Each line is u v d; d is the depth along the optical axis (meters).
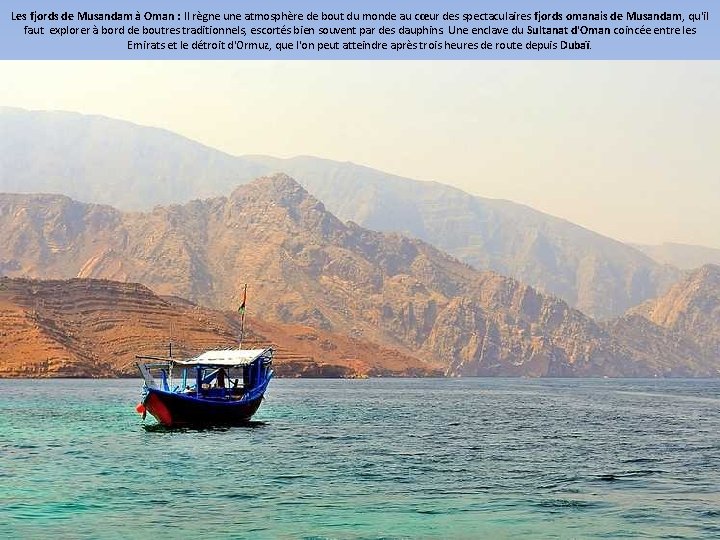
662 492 49.59
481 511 43.91
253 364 89.00
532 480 53.88
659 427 98.56
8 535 38.22
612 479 54.53
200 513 42.75
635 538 38.50
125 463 59.41
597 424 103.00
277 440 75.81
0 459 61.22
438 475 55.56
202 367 85.50
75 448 68.00
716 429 95.94
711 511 44.12
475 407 143.25
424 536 38.69
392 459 63.47
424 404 151.38
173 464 59.09
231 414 84.25
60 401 137.00
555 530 39.97
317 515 42.66
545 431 91.31
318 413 117.69
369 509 44.12
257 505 44.84
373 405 143.38
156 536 38.22
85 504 44.69
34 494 47.38
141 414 105.94
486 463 61.91
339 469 57.75
